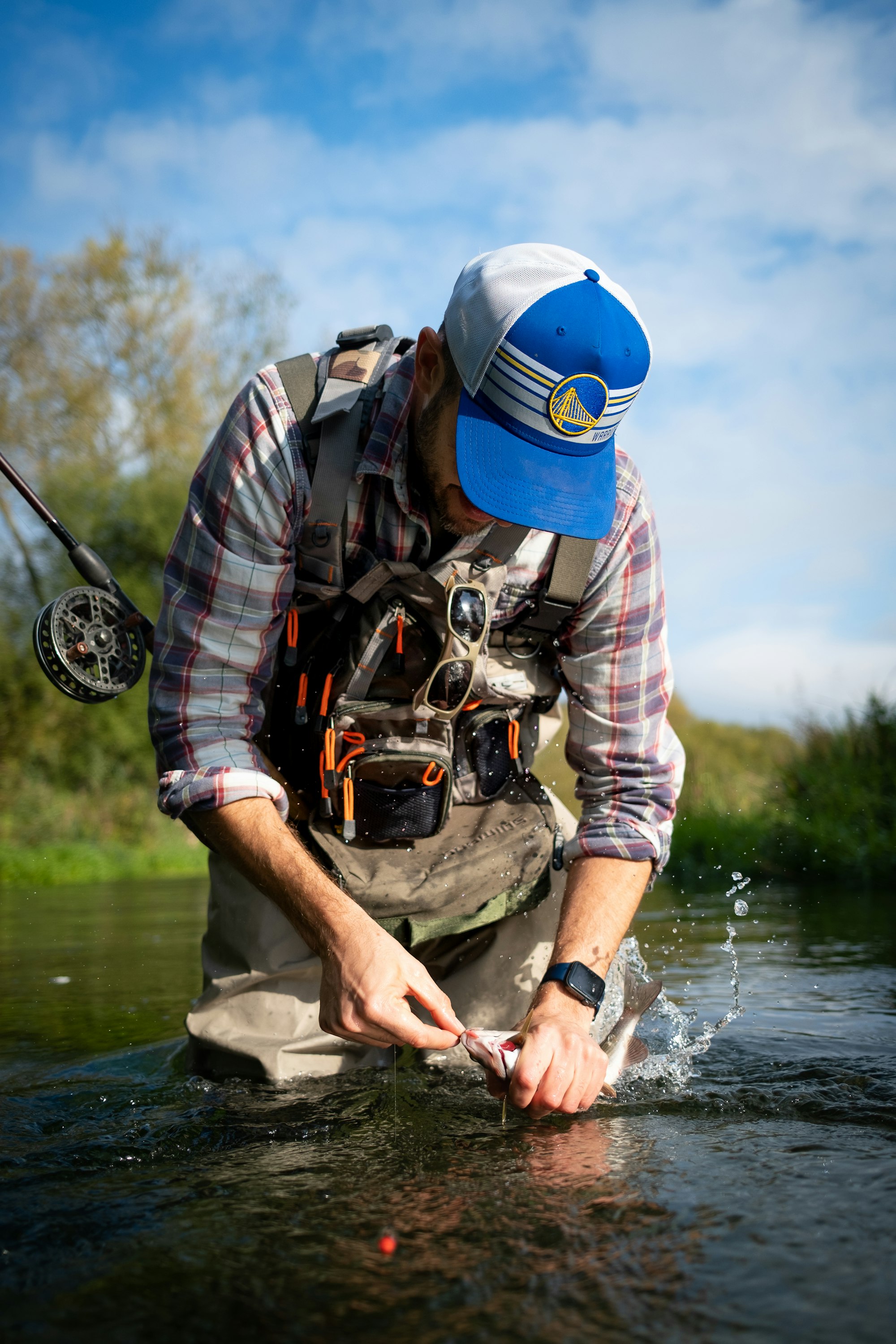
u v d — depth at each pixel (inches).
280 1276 33.0
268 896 59.2
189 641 63.4
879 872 209.2
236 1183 42.8
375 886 66.1
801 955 111.0
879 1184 41.2
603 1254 34.4
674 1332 29.0
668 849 67.4
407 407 61.8
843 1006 81.4
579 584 66.1
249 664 64.1
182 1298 31.5
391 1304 31.0
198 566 63.3
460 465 56.7
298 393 63.1
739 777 298.4
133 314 749.9
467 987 71.5
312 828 67.9
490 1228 36.9
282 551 63.1
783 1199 39.4
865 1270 33.0
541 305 56.2
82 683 69.1
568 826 78.1
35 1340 29.1
